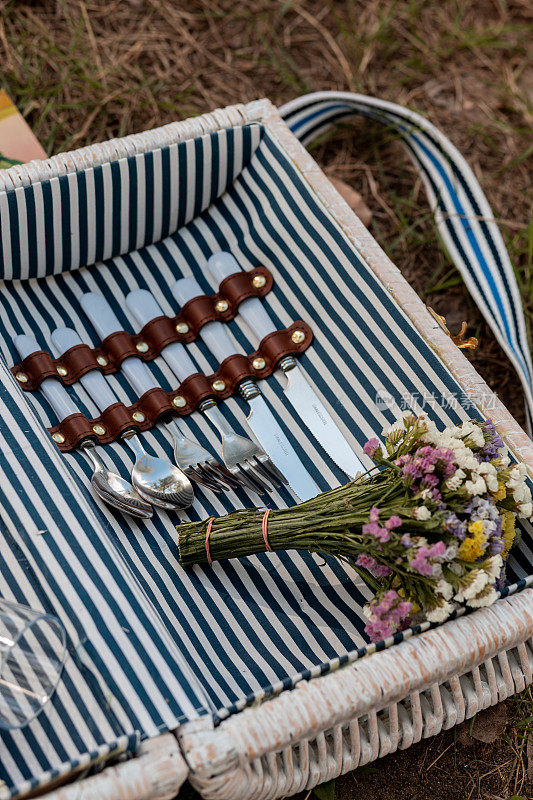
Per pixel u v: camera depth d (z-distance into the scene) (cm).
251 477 127
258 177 147
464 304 187
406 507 100
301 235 140
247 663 112
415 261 192
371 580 108
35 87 195
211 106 206
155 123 200
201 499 126
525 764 133
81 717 95
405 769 130
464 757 132
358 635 117
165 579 117
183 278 146
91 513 110
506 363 180
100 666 98
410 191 202
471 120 216
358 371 132
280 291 142
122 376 137
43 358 131
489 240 176
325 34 221
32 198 132
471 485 99
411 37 225
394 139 200
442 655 102
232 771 94
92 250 145
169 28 212
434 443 105
